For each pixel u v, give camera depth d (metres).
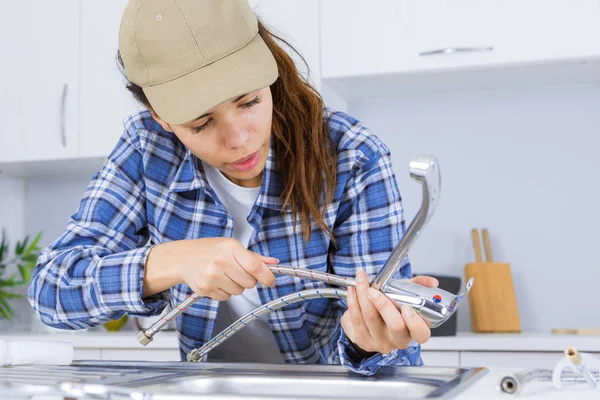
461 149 2.50
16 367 0.99
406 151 2.54
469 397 0.73
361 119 2.59
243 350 1.35
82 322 1.13
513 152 2.46
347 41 2.27
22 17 2.61
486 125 2.49
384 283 0.86
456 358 2.04
